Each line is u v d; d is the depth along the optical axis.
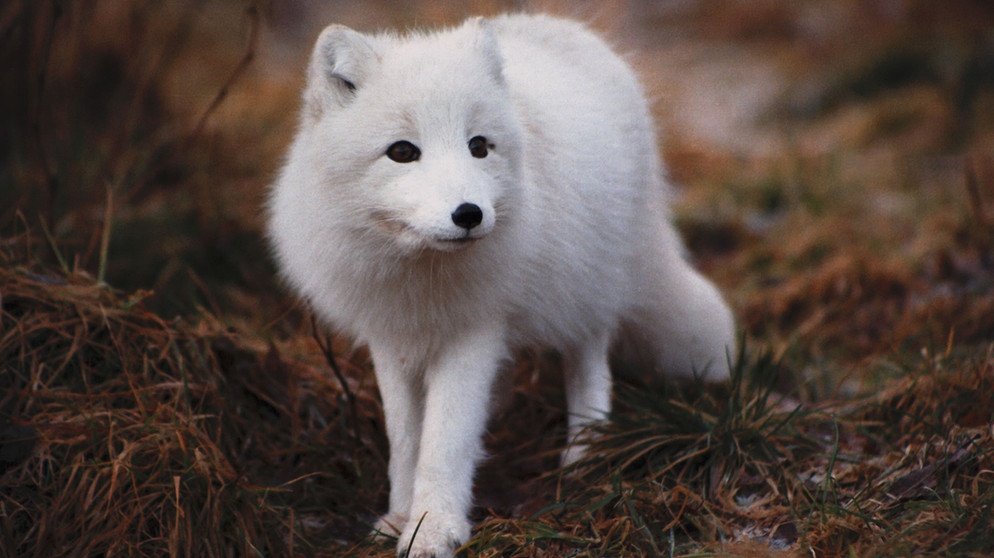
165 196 9.99
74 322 6.41
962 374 6.66
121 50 12.12
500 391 6.98
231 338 7.14
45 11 10.22
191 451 5.77
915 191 12.20
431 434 5.73
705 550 5.22
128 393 6.11
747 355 8.01
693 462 6.23
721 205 12.12
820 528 5.27
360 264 5.54
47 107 10.20
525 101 6.05
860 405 6.92
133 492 5.55
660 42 21.02
